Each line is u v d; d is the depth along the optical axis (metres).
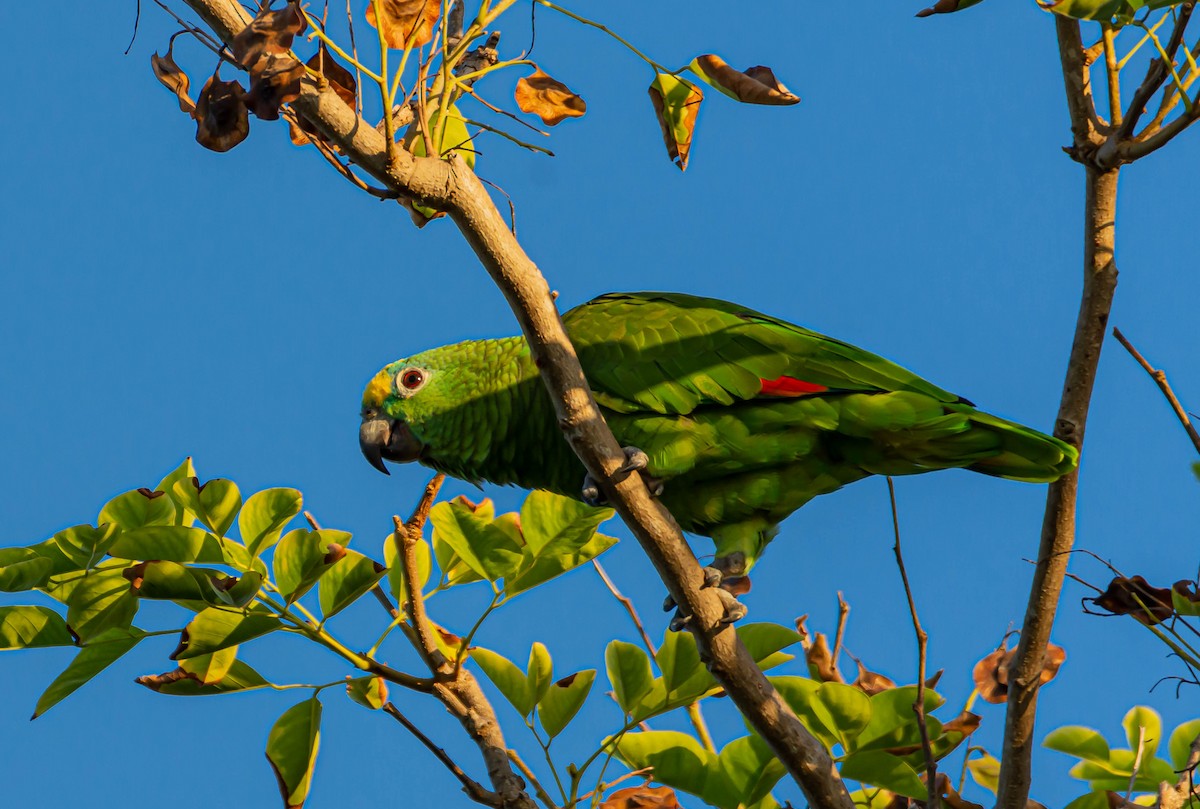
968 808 9.09
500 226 7.31
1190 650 8.44
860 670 10.12
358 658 8.10
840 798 8.38
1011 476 9.72
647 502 8.12
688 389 9.98
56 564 7.54
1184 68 8.29
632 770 9.16
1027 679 8.56
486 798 8.14
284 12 6.41
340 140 6.82
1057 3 6.79
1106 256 8.47
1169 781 9.66
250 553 7.89
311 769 7.96
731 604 8.27
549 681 8.83
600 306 10.88
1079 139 8.41
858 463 10.16
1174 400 8.34
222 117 6.76
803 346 10.01
